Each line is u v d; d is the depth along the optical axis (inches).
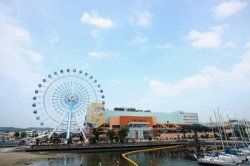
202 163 2878.9
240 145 4503.0
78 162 2992.1
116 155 3853.3
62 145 4586.6
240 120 5748.0
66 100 5526.6
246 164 2687.0
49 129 6579.7
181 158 3508.9
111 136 5797.2
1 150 4527.6
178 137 7194.9
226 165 2618.1
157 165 2856.8
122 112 7800.2
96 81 5905.5
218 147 5064.0
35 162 2970.0
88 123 7263.8
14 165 2716.5
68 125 5457.7
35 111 5221.5
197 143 5684.1
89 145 4805.6
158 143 5703.7
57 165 2743.6
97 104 7436.0
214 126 7322.8
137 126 7342.5
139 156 3804.1
